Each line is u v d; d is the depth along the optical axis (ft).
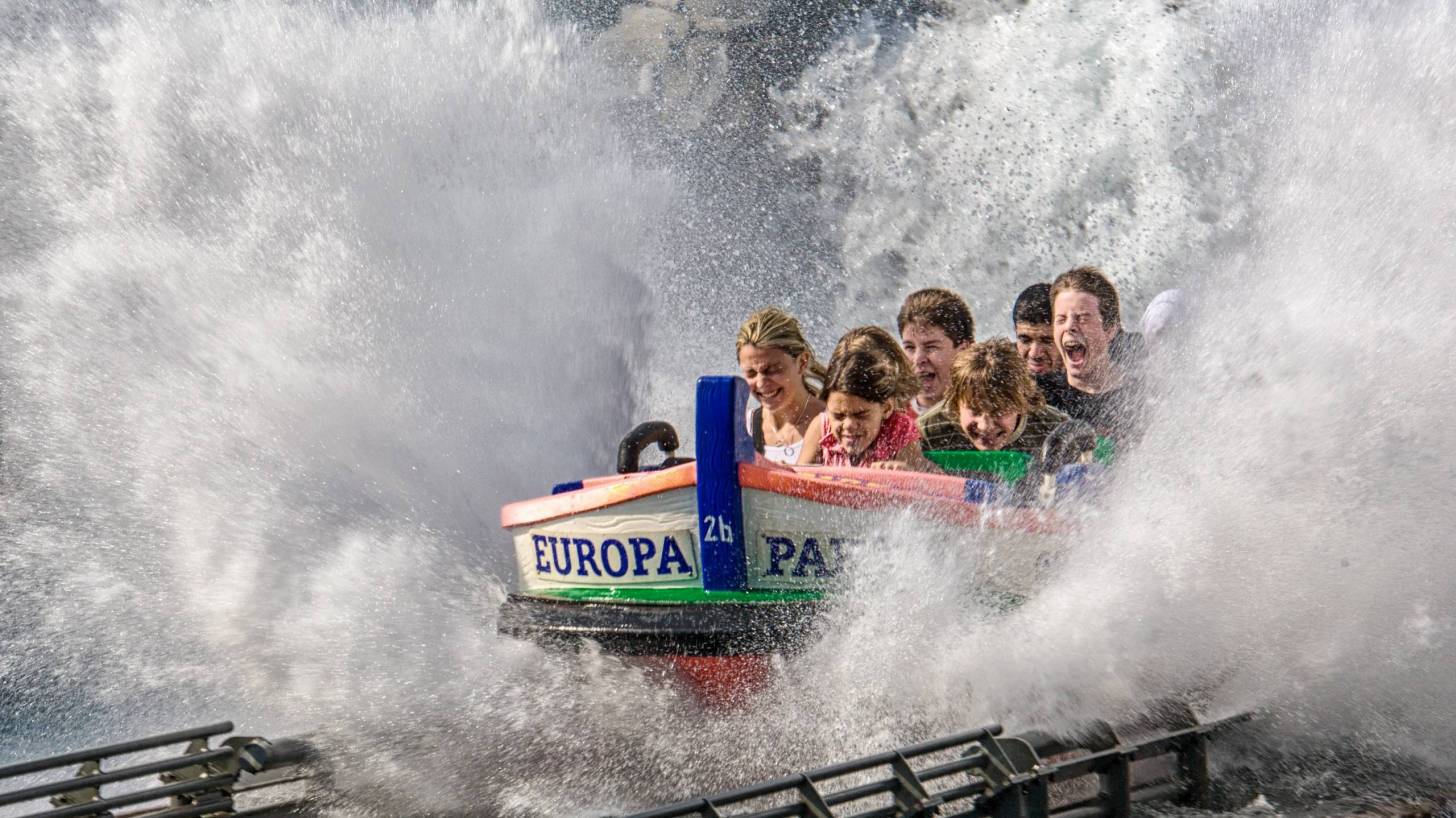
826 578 61.52
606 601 63.21
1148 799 59.72
